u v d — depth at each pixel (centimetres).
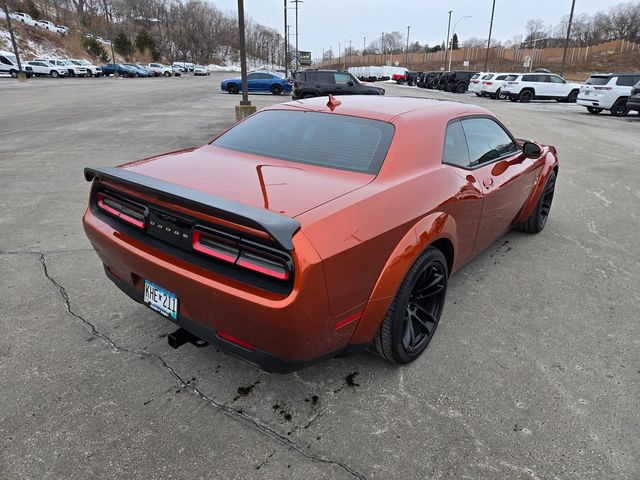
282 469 200
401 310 245
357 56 14200
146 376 257
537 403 244
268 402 241
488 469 203
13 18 7225
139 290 249
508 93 2752
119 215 247
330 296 198
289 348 197
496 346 294
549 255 446
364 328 228
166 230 220
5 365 262
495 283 383
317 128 291
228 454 207
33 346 280
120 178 231
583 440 220
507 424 229
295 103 338
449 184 279
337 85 2178
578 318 331
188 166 262
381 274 226
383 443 216
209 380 256
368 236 212
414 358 275
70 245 437
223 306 198
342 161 260
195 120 1420
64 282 362
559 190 711
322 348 212
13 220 503
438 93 3512
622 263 431
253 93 2858
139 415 229
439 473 201
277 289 188
